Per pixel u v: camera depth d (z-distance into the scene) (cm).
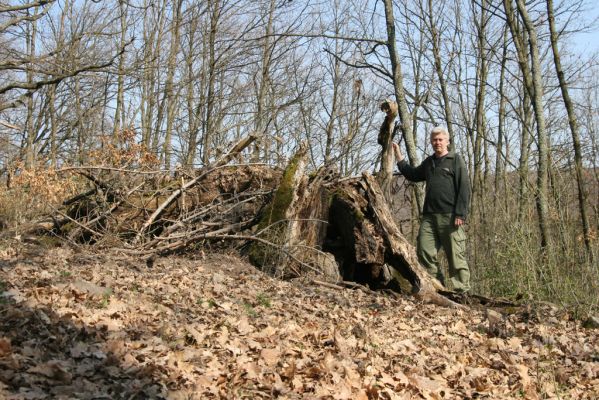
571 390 538
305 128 2047
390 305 838
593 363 618
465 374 560
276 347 533
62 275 659
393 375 512
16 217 976
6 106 973
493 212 1077
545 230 955
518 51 1397
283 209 973
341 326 658
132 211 1021
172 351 477
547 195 1192
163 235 980
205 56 1698
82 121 1827
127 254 889
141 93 1817
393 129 1073
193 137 1638
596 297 839
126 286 671
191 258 965
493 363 600
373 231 956
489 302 891
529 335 719
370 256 947
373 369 514
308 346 564
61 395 367
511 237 934
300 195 984
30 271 669
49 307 512
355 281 1027
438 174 916
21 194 1002
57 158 1565
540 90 1278
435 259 936
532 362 609
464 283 916
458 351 632
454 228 912
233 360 486
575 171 1255
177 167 1054
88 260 809
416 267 919
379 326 692
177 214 1049
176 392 405
